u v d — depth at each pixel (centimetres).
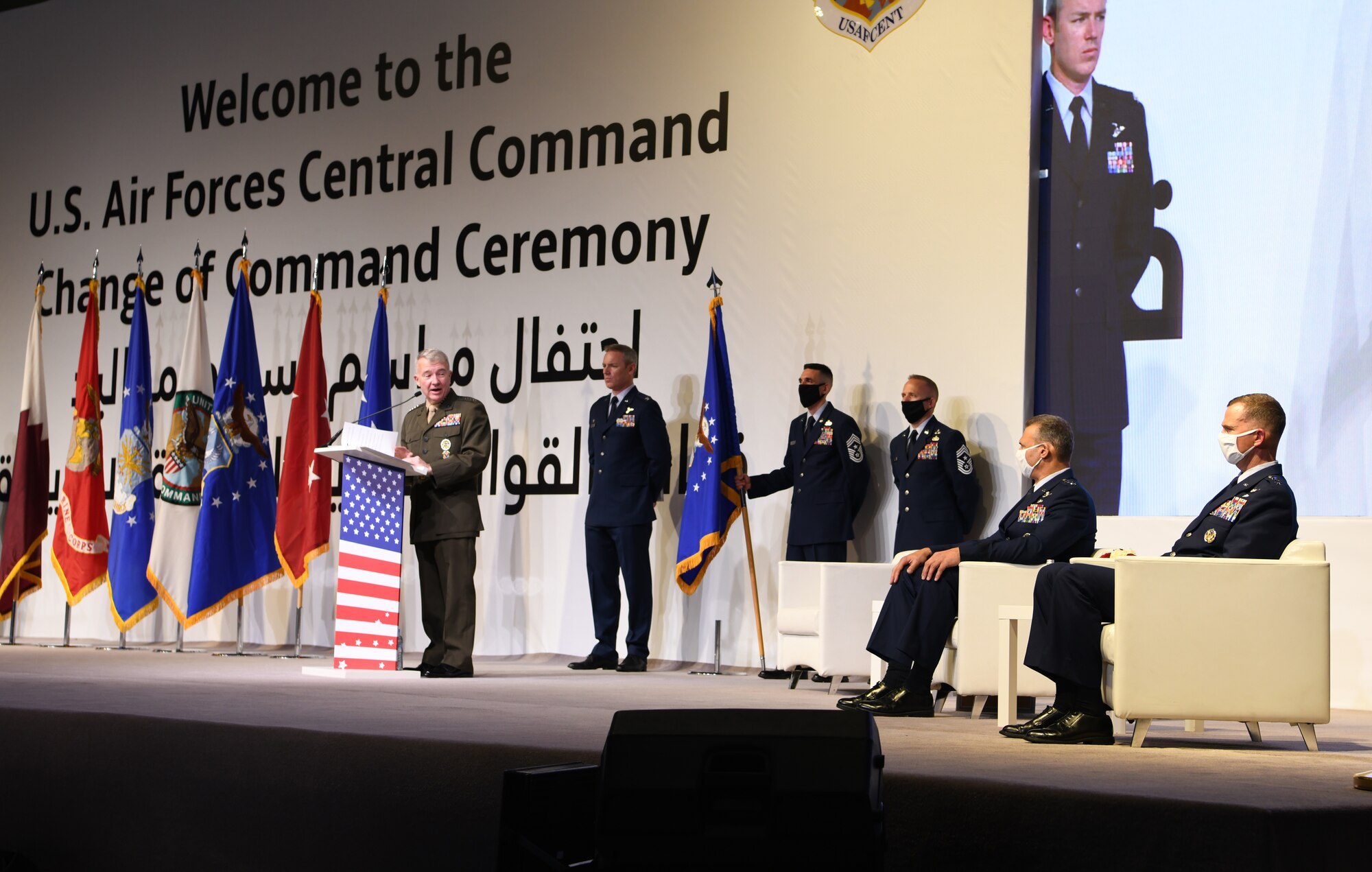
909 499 665
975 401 693
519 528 819
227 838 348
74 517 862
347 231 904
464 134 869
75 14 1024
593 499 739
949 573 462
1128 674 364
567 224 827
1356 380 620
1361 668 581
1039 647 382
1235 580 366
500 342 841
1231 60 657
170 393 951
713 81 786
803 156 754
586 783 270
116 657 744
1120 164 680
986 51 706
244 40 957
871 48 738
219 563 787
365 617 589
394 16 902
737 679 677
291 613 872
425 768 320
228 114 958
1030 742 369
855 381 727
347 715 386
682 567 706
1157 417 663
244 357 812
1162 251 667
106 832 369
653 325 792
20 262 1026
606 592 737
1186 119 666
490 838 308
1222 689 364
